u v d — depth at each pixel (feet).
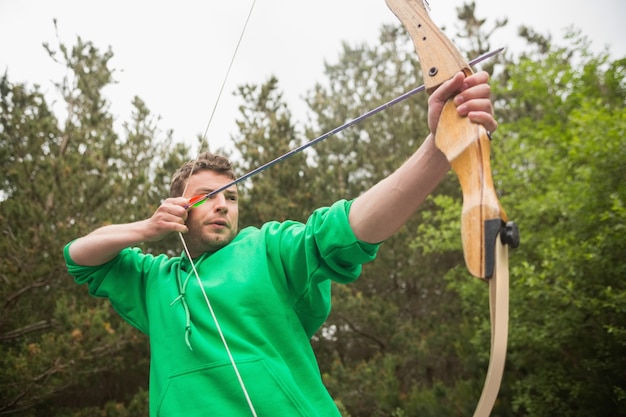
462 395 26.07
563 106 31.40
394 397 26.99
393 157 35.35
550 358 25.66
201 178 7.16
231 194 7.20
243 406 5.82
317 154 36.65
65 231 25.04
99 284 7.52
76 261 7.32
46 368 23.12
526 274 22.81
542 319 24.48
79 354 22.99
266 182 30.58
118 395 31.35
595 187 23.20
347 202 5.95
